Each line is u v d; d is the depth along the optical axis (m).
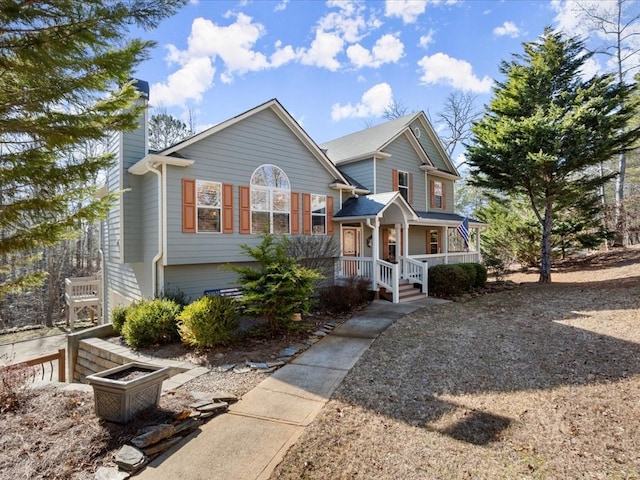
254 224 11.06
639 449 3.58
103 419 4.02
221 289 10.47
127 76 4.41
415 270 13.91
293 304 7.44
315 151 12.70
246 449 3.69
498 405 4.60
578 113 12.69
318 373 5.77
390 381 5.41
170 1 3.81
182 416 4.10
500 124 14.67
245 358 6.43
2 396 4.52
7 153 4.04
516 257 21.66
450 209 20.11
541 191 15.26
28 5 3.48
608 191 27.92
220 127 10.20
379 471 3.32
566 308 9.73
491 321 8.81
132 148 10.82
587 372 5.46
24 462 3.32
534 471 3.29
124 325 7.89
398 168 16.66
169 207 9.34
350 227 14.91
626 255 18.16
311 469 3.36
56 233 4.45
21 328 17.78
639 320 7.89
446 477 3.23
